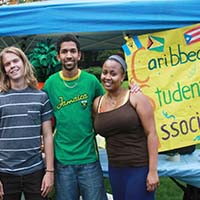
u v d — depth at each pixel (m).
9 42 2.92
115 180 1.92
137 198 1.88
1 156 1.86
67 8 2.25
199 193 2.46
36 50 2.48
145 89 2.35
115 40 3.42
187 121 2.36
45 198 1.93
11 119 1.84
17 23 2.24
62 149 1.99
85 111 1.98
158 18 2.30
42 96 1.90
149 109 1.86
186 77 2.36
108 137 1.90
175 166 2.28
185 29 2.34
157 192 3.37
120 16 2.28
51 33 2.28
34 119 1.87
